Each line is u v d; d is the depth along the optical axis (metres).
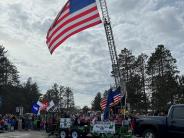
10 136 28.55
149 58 81.25
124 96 32.44
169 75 75.38
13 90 98.69
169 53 79.81
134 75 84.50
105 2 30.98
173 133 18.56
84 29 18.14
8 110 89.25
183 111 18.39
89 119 28.52
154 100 74.44
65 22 18.33
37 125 39.94
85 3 18.14
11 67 98.94
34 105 39.56
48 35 19.06
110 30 32.00
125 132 24.52
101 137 24.67
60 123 26.78
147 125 19.80
